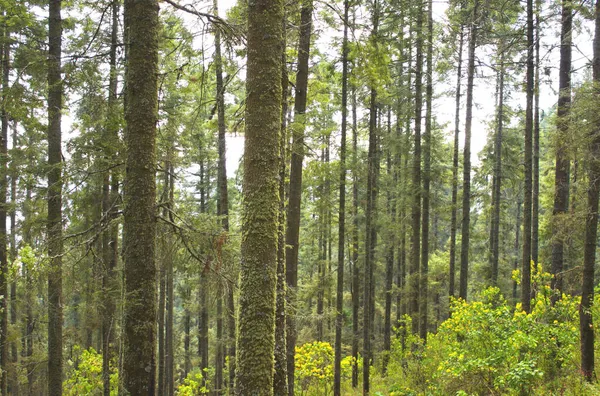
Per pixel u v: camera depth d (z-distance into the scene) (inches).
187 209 225.3
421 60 521.3
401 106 579.5
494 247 734.5
